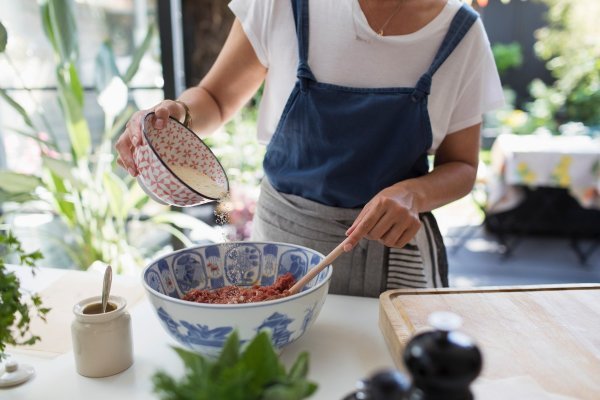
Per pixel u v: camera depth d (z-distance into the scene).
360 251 1.05
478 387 0.63
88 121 2.71
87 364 0.72
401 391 0.38
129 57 2.68
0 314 0.64
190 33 2.96
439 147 1.18
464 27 1.03
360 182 1.06
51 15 2.19
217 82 1.17
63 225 2.87
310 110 1.05
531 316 0.84
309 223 1.08
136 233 2.78
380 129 1.04
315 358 0.78
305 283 0.84
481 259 3.46
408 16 1.03
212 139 2.99
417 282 1.06
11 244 0.70
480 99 1.09
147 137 0.85
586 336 0.78
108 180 2.32
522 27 4.66
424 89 1.01
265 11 1.08
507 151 3.28
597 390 0.65
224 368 0.44
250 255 0.97
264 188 1.18
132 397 0.68
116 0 2.61
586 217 3.80
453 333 0.39
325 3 1.04
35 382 0.72
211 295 0.86
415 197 0.96
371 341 0.84
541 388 0.64
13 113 2.74
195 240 2.70
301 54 1.04
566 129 4.02
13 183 2.20
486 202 3.65
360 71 1.04
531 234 3.96
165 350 0.80
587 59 4.41
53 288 1.04
